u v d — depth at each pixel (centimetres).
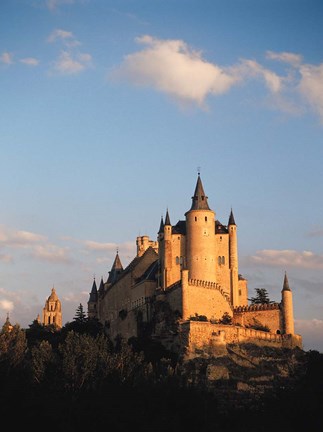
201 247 18338
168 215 18875
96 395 11062
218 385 15088
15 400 10262
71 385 12000
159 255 19075
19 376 11200
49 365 12450
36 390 10938
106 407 10625
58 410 10388
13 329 14212
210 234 18538
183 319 16850
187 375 14938
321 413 10912
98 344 13475
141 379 12025
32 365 12694
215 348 16250
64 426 10150
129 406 10738
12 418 10006
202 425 11288
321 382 12719
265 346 17212
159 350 16525
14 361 12462
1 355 12725
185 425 11075
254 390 14975
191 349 15975
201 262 18250
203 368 15562
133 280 19838
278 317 18062
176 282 17925
